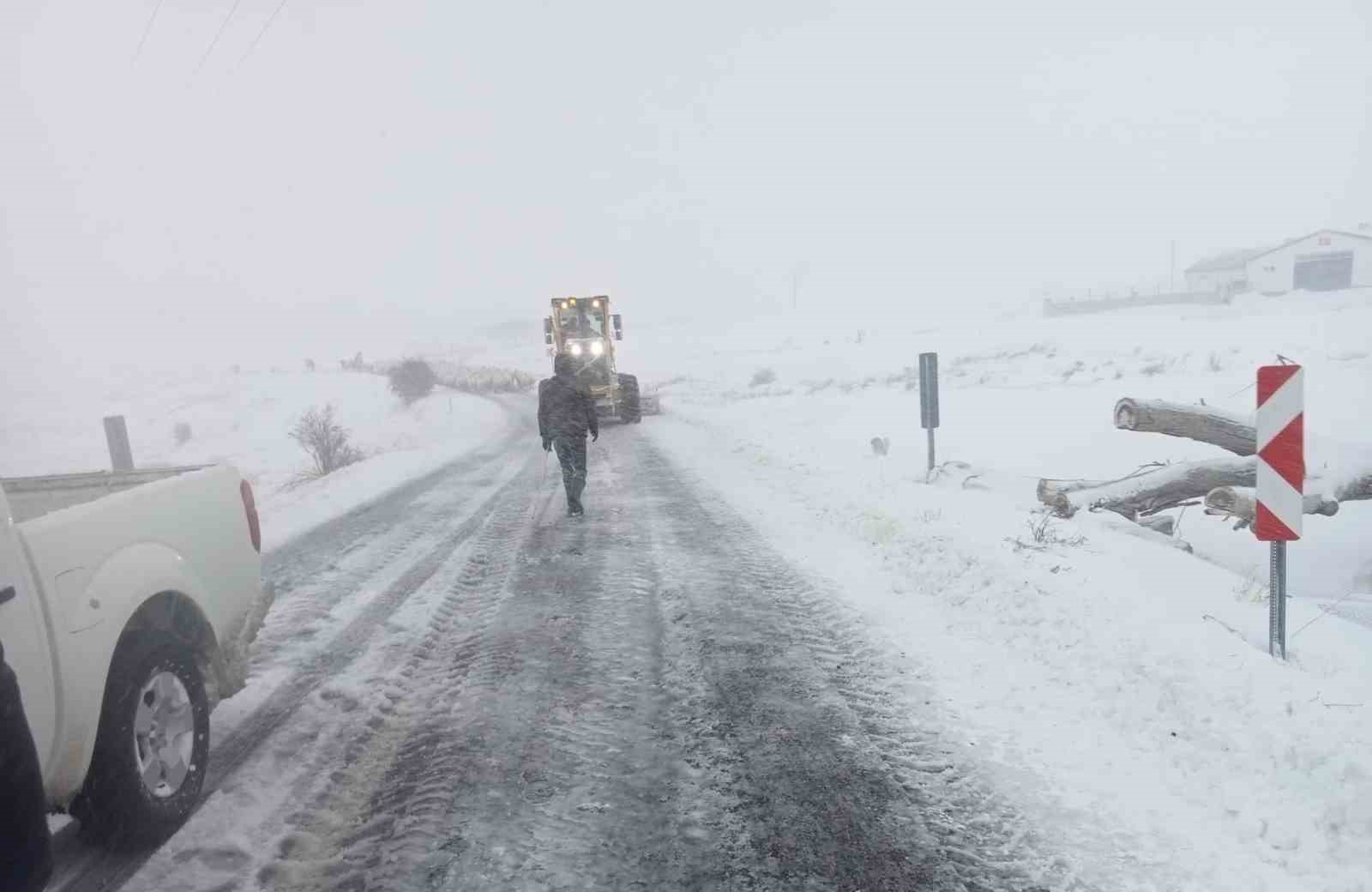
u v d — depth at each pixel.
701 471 11.70
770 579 6.04
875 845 2.74
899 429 16.38
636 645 4.80
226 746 3.68
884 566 6.15
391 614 5.71
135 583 2.86
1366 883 2.43
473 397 36.84
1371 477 6.99
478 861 2.73
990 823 2.85
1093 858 2.63
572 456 8.90
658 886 2.56
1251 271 60.34
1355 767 2.85
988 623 4.75
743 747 3.48
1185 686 3.60
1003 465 12.22
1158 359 23.95
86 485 4.09
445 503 10.55
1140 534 7.00
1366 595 6.49
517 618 5.45
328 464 18.86
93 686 2.54
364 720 3.93
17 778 1.97
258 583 4.03
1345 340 24.17
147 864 2.76
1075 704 3.72
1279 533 4.16
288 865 2.75
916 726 3.62
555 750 3.53
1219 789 2.96
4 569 2.27
